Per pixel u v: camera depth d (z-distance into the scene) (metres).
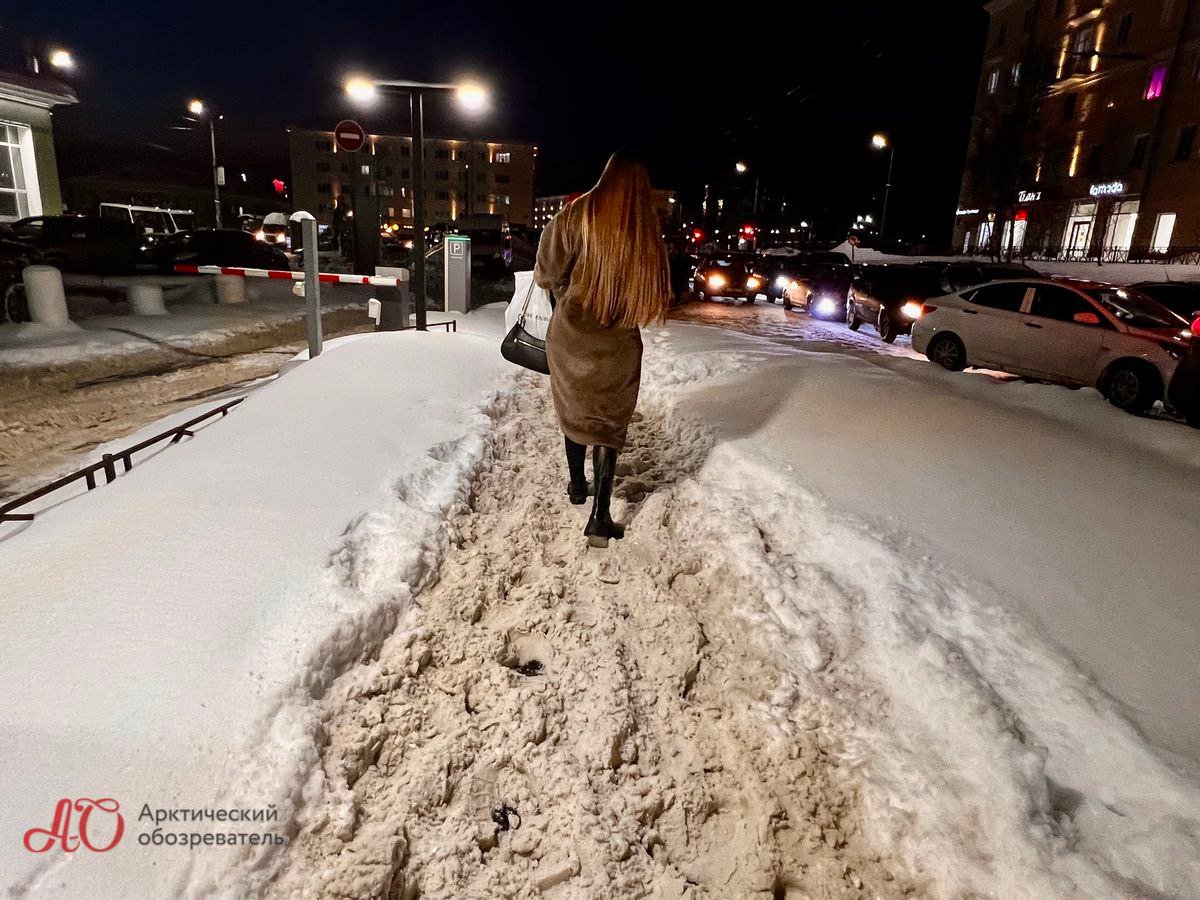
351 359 6.16
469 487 4.36
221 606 2.68
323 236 45.19
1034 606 3.27
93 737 2.10
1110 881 2.09
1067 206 40.50
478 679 2.92
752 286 23.67
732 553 3.71
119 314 12.90
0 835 1.83
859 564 3.56
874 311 15.61
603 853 2.29
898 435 5.19
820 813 2.49
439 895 2.14
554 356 3.75
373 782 2.40
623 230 3.46
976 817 2.34
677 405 6.25
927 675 2.84
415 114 10.74
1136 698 2.76
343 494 3.69
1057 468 4.70
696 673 3.10
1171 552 3.71
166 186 49.19
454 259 13.61
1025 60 41.75
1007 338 10.27
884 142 45.12
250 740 2.22
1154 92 34.97
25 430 6.48
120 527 3.14
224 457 3.97
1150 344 8.88
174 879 1.87
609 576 3.67
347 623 2.77
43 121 20.84
